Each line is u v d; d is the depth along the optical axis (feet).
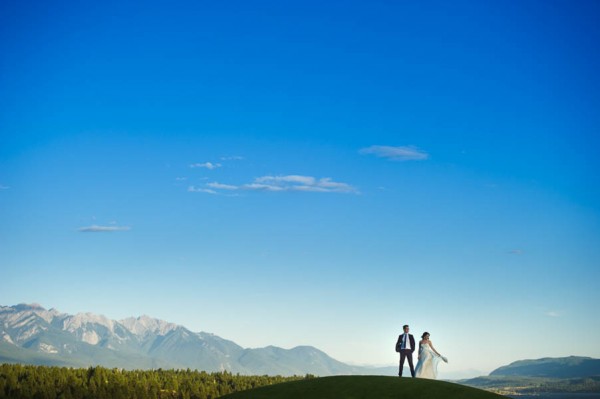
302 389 126.31
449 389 119.55
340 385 125.29
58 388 174.50
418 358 164.25
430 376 161.58
